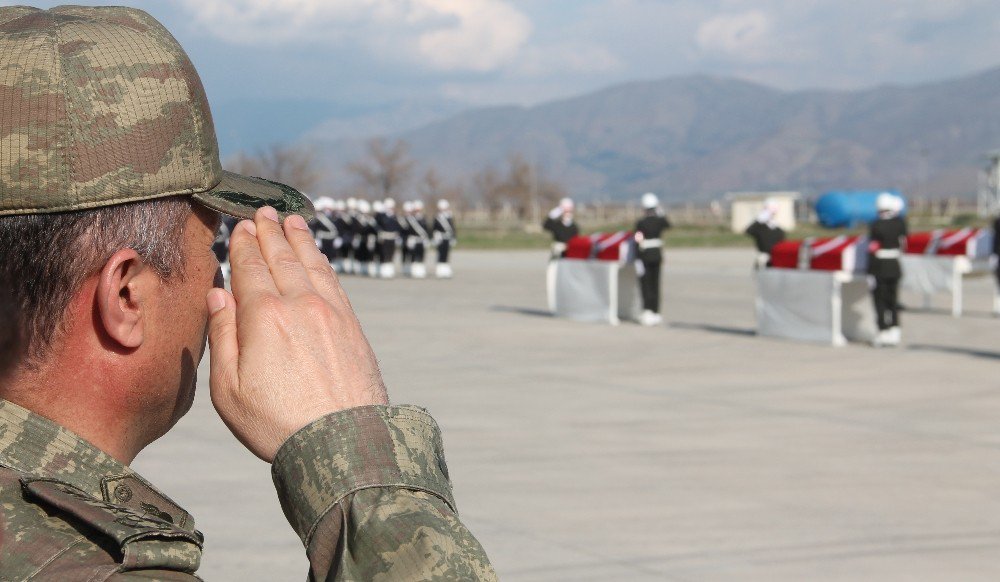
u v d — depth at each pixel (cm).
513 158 11200
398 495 100
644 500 727
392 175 11319
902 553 620
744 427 981
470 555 97
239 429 105
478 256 4744
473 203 12675
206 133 112
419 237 3334
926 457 867
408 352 1500
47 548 94
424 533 96
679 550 620
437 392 1169
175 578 95
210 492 733
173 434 916
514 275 3394
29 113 100
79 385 108
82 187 102
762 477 794
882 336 1620
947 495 751
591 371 1330
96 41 104
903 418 1030
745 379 1272
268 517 675
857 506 720
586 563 595
